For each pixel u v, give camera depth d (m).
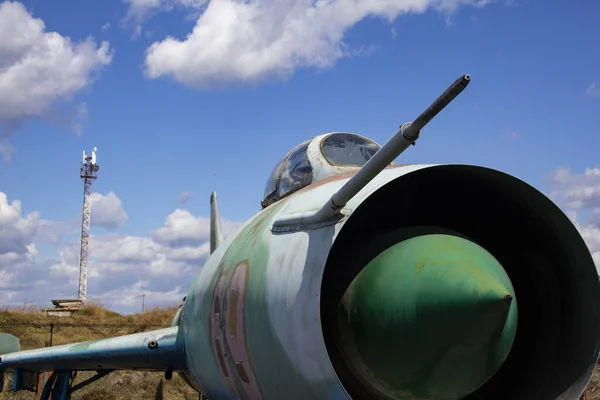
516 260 6.03
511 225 5.91
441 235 4.95
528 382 5.71
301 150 7.64
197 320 7.11
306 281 4.73
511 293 4.68
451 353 4.47
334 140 7.52
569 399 5.26
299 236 5.19
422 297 4.50
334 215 4.89
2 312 30.62
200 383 7.78
